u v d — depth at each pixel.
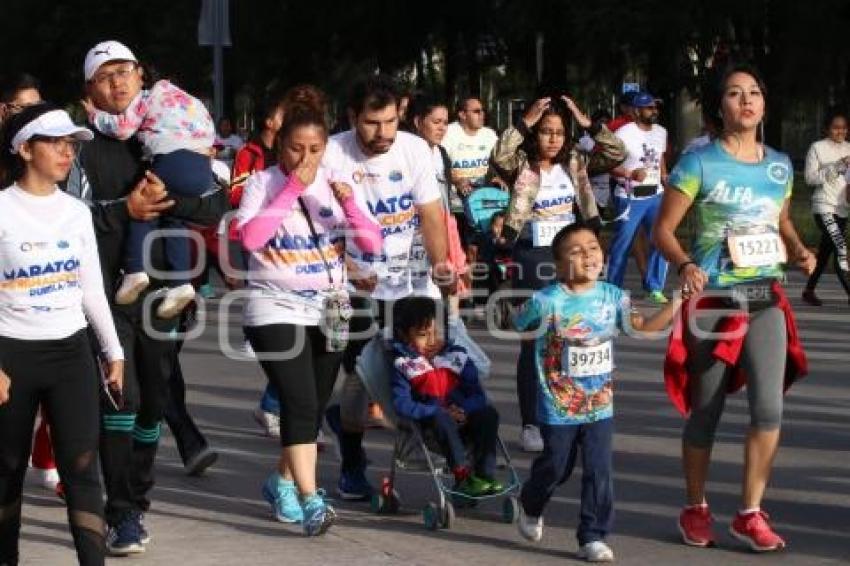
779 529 9.11
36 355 7.32
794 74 36.16
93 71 8.54
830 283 22.05
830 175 19.36
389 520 9.42
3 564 7.62
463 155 17.23
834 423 12.30
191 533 9.06
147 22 54.72
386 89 9.45
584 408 8.43
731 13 34.06
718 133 8.70
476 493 9.28
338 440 9.93
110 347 7.62
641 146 18.55
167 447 11.69
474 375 9.41
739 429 12.05
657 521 9.34
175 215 8.66
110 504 8.51
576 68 42.00
